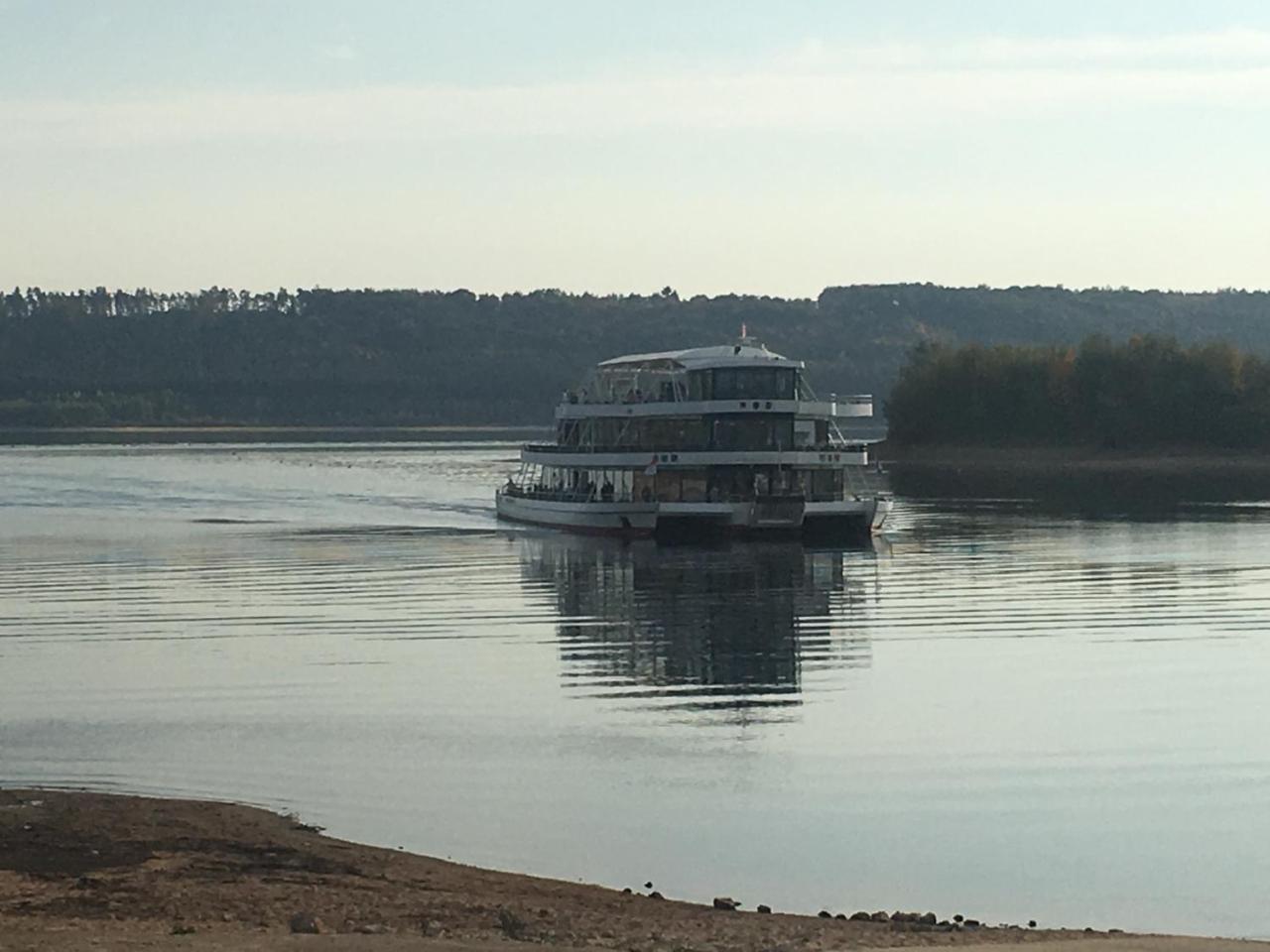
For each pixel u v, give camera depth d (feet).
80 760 178.40
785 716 201.05
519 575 353.51
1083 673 229.45
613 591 324.60
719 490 425.69
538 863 143.33
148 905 120.06
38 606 306.55
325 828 152.66
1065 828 154.30
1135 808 160.76
